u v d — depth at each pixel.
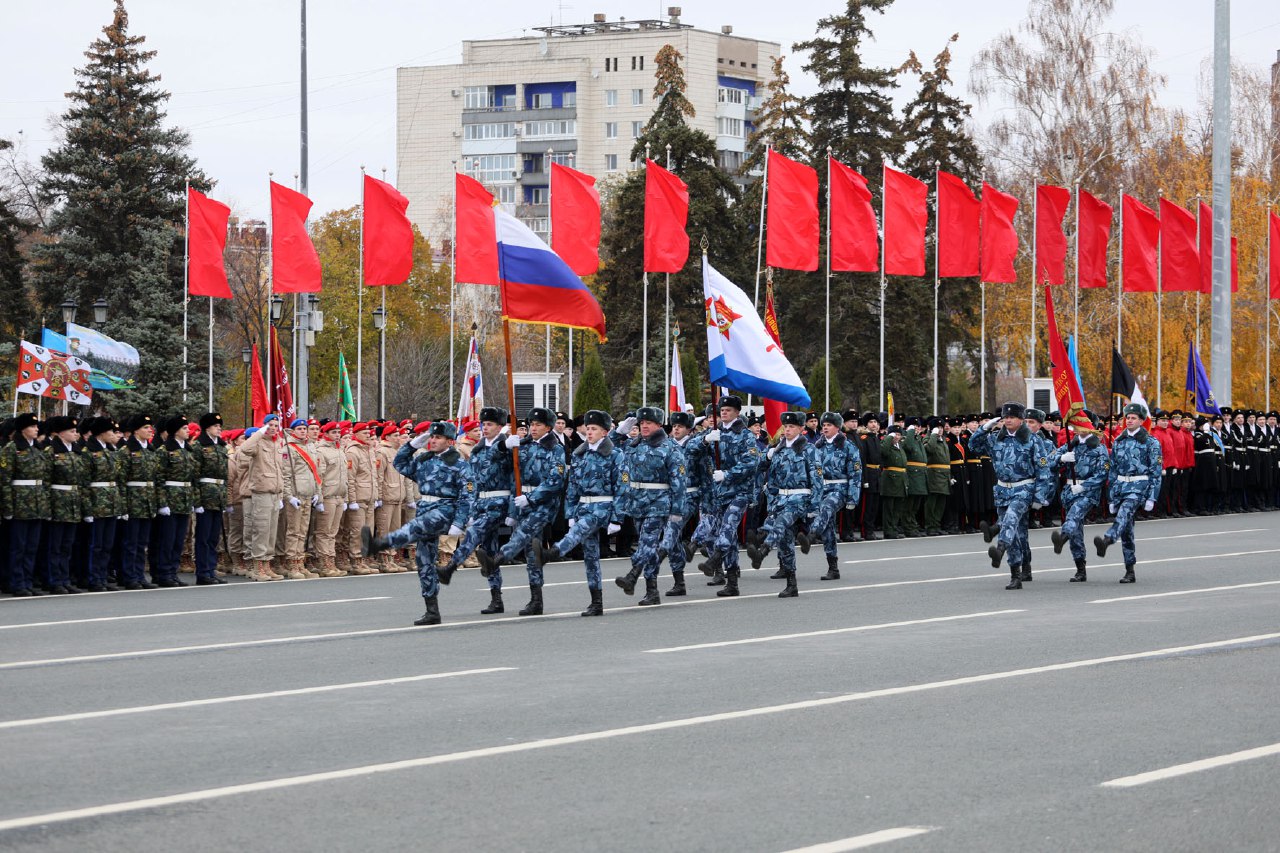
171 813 8.49
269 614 18.70
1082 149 69.50
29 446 21.69
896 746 10.30
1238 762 9.76
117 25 65.31
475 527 18.39
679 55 69.06
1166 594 20.52
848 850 7.71
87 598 21.09
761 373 23.22
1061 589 21.38
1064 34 70.69
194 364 50.41
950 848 7.74
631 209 66.19
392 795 8.91
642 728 10.95
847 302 66.25
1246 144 74.38
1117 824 8.21
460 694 12.45
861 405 70.25
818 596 20.62
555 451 18.41
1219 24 41.50
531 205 135.50
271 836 8.00
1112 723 11.11
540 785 9.16
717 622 17.58
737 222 67.50
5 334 65.44
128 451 23.08
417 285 82.25
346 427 26.86
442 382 73.94
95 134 63.66
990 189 42.19
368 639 16.11
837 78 68.50
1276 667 13.82
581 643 15.69
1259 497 44.91
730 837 7.96
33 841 7.90
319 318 41.69
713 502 21.83
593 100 134.50
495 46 139.00
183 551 26.19
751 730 10.87
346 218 84.31
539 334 82.00
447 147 138.50
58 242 64.12
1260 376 67.00
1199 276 47.94
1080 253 45.09
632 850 7.72
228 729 10.96
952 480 34.88
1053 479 21.77
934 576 23.64
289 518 24.95
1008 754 10.02
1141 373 66.06
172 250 62.03
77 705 11.98
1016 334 69.38
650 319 66.06
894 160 69.62
